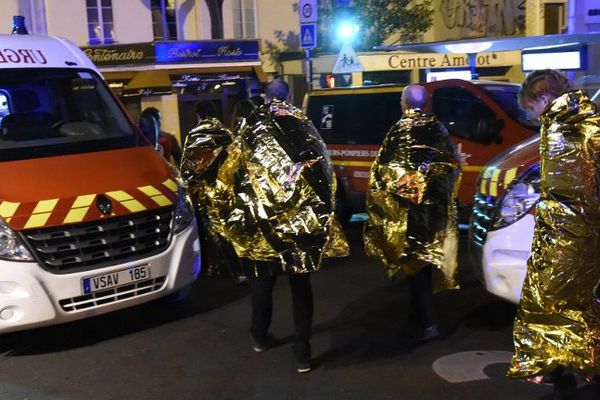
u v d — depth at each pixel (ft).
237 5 68.90
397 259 16.02
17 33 23.12
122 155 18.75
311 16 41.47
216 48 63.10
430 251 15.75
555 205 10.94
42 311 15.93
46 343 17.66
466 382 14.43
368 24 65.82
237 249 14.71
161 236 17.79
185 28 67.82
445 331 17.35
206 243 19.85
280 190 13.92
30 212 16.01
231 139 16.29
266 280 15.90
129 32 65.16
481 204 15.84
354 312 19.11
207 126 16.56
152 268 17.42
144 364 16.19
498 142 24.80
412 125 15.84
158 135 27.45
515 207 14.55
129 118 20.63
